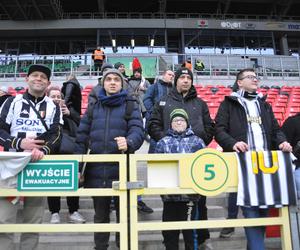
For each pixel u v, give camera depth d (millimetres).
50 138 3195
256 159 2988
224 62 17688
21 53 26797
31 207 3135
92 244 3799
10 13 25109
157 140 3756
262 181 2959
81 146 3389
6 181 2811
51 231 2818
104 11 27047
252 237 3037
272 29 26359
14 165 2791
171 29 25484
